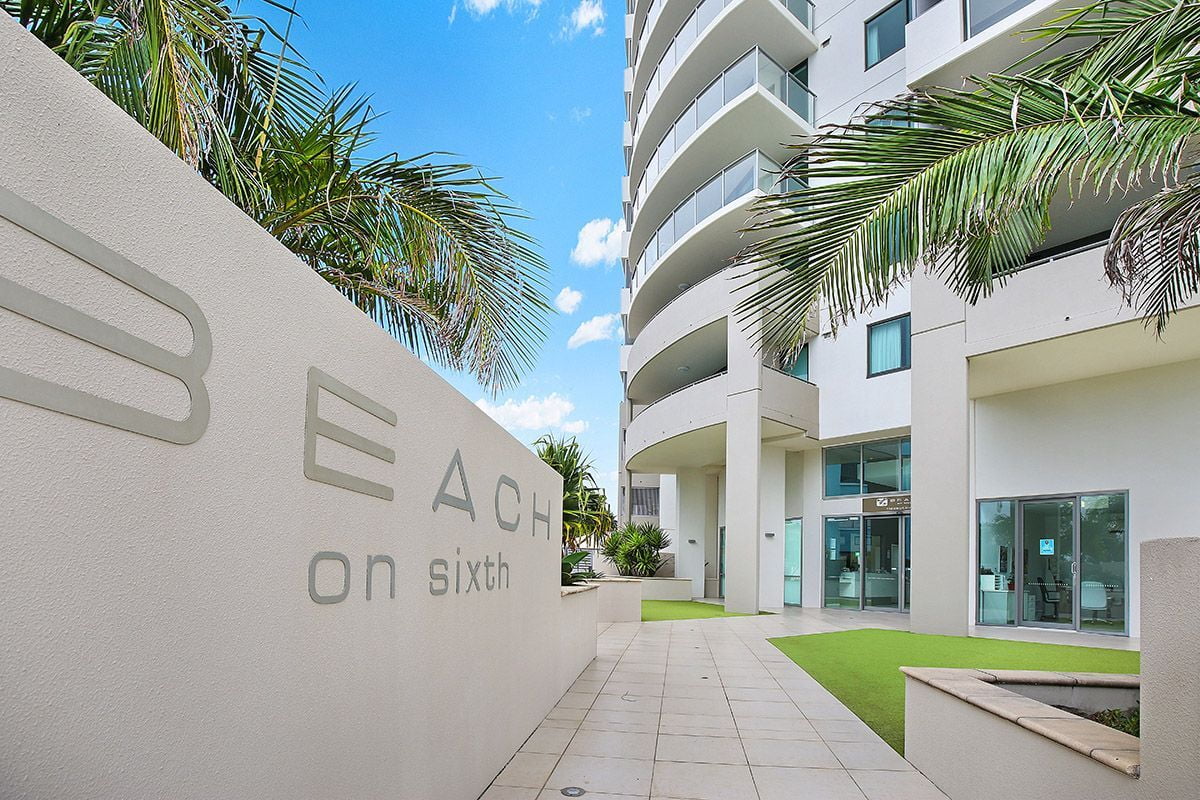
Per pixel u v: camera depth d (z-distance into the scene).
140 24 2.38
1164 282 4.20
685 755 5.30
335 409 2.64
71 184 1.50
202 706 1.83
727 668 9.09
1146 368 12.13
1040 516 13.45
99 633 1.53
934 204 3.21
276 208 4.01
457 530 3.98
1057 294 10.87
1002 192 3.06
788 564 19.31
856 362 17.12
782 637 12.08
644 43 24.44
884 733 6.00
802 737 5.84
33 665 1.37
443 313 4.77
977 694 4.38
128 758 1.58
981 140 3.18
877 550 17.17
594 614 9.84
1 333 1.34
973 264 4.63
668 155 20.12
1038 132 3.05
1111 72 3.19
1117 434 12.38
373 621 2.89
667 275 20.83
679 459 23.14
